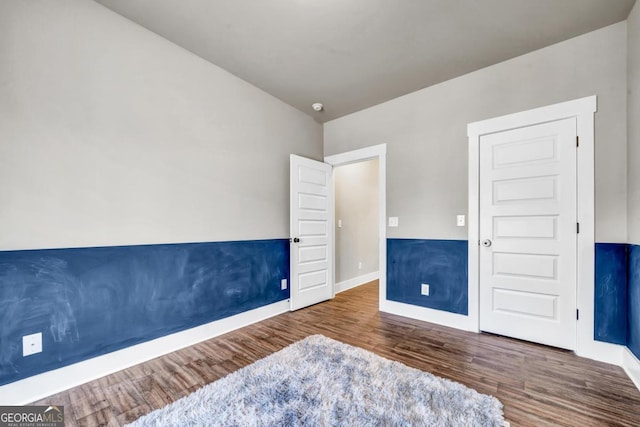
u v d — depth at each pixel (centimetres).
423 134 298
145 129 215
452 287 274
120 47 202
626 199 197
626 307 195
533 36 218
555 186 225
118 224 199
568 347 218
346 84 294
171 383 178
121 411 152
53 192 172
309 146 370
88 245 185
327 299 375
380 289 327
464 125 271
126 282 202
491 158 255
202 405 153
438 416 143
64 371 173
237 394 162
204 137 254
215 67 263
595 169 209
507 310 246
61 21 176
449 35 218
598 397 161
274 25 209
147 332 212
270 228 315
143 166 213
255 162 300
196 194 247
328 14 197
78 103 182
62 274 174
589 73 212
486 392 166
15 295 158
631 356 183
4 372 154
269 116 316
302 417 143
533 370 190
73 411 152
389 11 193
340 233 431
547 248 228
